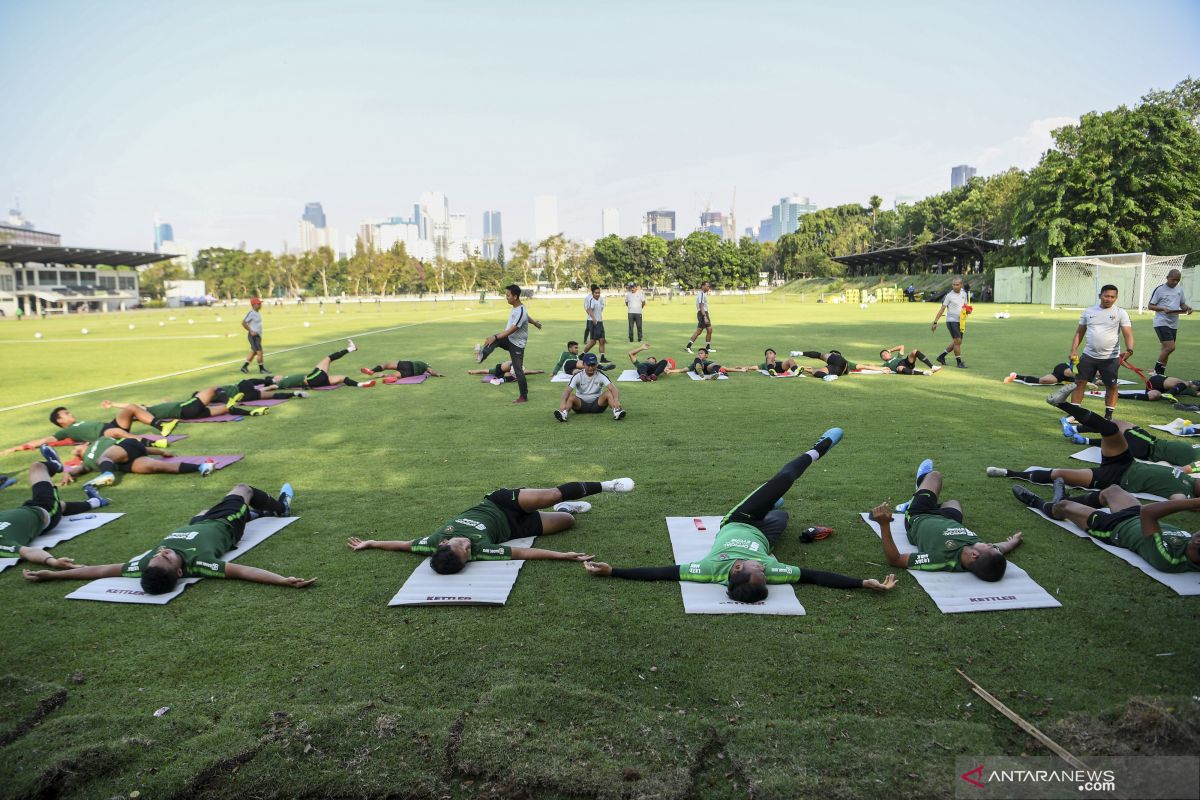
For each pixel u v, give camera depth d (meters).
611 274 99.94
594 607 4.48
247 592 4.80
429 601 4.57
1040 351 17.33
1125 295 34.69
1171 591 4.45
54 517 6.09
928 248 55.09
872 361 16.11
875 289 57.12
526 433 9.42
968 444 8.22
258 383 12.37
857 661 3.81
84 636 4.27
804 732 3.21
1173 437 8.32
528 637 4.13
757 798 2.84
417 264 116.88
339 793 2.97
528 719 3.35
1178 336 19.83
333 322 37.59
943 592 4.51
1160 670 3.64
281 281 114.81
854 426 9.28
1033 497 5.90
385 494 6.93
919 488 5.71
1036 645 3.91
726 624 4.23
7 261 70.81
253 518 6.23
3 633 4.31
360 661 3.93
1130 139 35.94
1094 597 4.41
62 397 13.38
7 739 3.33
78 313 66.06
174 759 3.16
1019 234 41.25
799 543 5.43
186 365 18.27
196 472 7.75
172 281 109.38
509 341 11.59
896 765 2.98
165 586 4.74
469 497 6.79
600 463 7.82
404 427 9.98
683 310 44.16
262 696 3.62
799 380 13.29
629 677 3.71
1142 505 5.23
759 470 7.38
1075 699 3.43
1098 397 10.82
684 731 3.24
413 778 3.03
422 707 3.49
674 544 5.41
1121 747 3.01
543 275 112.25
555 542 5.55
